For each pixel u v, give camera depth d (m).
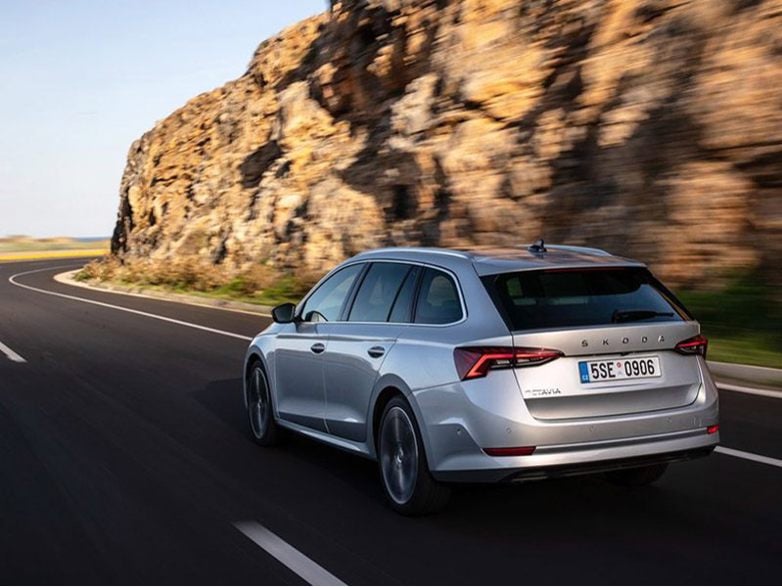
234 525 5.58
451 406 5.20
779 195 12.70
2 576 4.80
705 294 12.59
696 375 5.43
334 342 6.52
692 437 5.34
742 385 9.66
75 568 4.89
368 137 25.45
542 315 5.23
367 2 26.11
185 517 5.77
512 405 5.00
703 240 13.17
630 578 4.51
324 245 23.33
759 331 11.30
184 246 32.41
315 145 27.77
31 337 17.11
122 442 8.03
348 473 6.81
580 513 5.61
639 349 5.23
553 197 16.50
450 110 20.09
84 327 18.80
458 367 5.19
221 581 4.62
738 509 5.61
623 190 14.77
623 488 6.13
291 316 7.34
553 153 16.97
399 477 5.73
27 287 36.88
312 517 5.71
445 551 4.99
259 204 28.16
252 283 23.80
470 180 18.44
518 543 5.09
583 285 5.49
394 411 5.74
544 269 5.46
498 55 19.78
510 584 4.48
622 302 5.44
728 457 6.87
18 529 5.62
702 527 5.29
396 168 21.61
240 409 9.48
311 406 6.93
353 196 23.33
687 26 15.05
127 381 11.47
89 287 35.38
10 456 7.59
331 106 28.08
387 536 5.29
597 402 5.12
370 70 25.58
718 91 13.55
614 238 14.49
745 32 13.81
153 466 7.15
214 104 42.53
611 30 17.19
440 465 5.27
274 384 7.50
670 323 5.35
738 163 13.13
